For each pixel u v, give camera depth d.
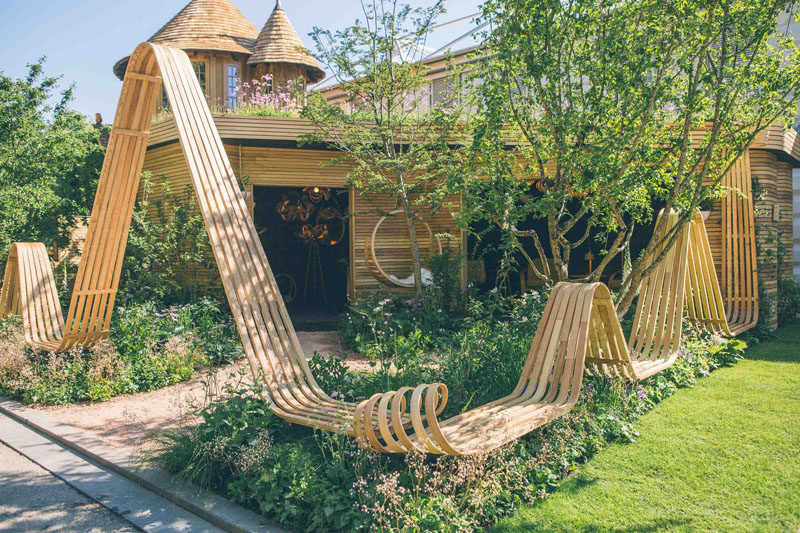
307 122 10.59
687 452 4.68
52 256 12.23
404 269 11.91
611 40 6.12
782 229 11.55
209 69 15.73
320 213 15.51
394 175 11.73
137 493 4.31
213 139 6.16
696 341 7.94
